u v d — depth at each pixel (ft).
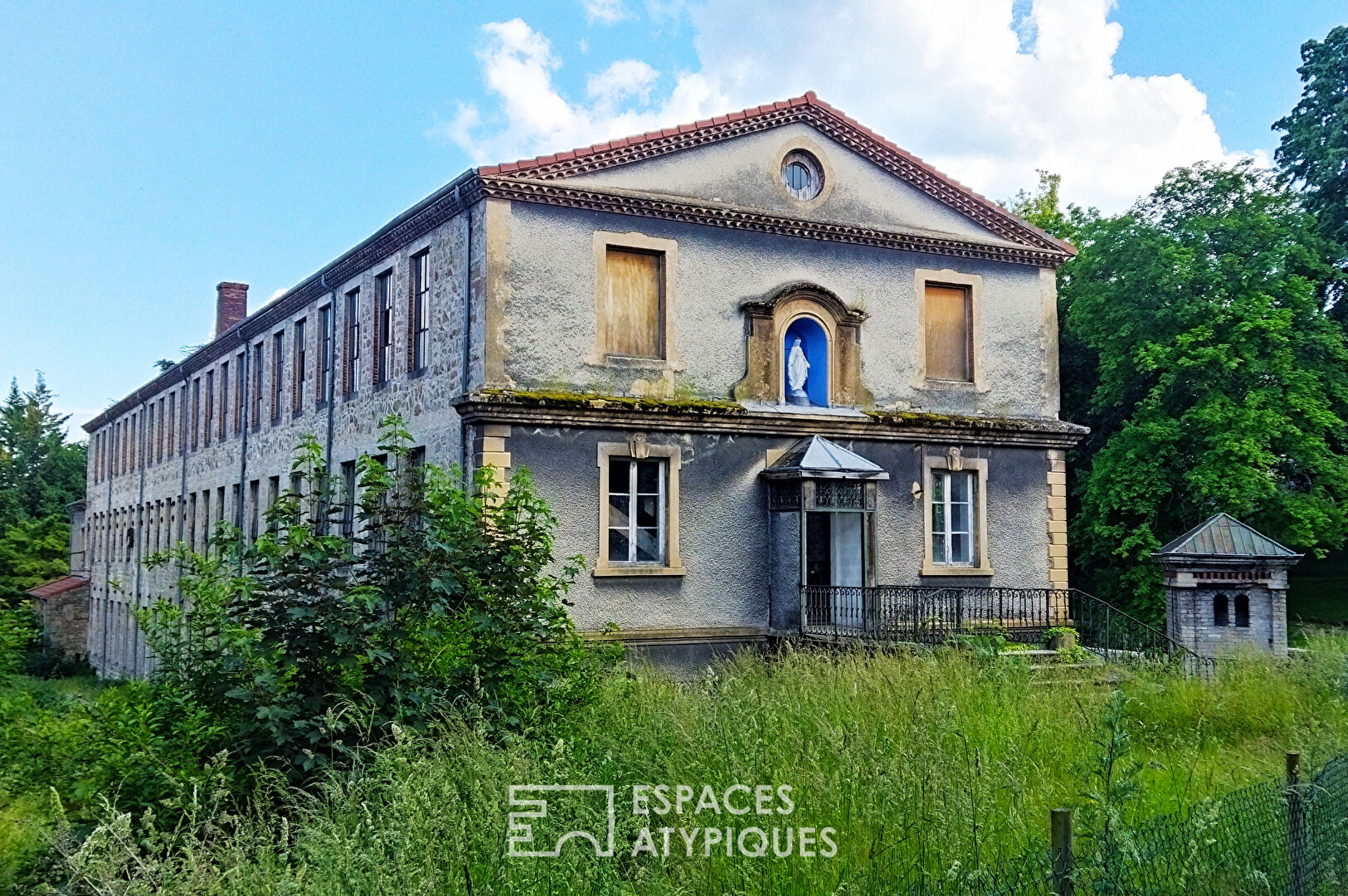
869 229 70.49
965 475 73.10
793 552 64.28
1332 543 94.58
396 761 24.89
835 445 65.98
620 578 61.62
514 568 34.78
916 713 33.63
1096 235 104.63
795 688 39.42
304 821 23.43
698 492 64.28
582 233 62.85
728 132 66.95
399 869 20.17
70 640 173.88
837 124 70.49
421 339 68.80
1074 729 35.86
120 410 157.38
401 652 31.07
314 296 85.35
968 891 20.72
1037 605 72.28
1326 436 99.86
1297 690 45.39
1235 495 88.79
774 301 66.85
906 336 71.77
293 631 29.76
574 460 61.11
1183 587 56.85
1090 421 114.11
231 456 106.11
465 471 60.23
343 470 77.92
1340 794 28.25
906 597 67.15
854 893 21.71
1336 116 106.63
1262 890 23.22
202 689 29.04
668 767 28.09
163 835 22.97
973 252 74.18
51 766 28.73
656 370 64.18
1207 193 102.53
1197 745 37.45
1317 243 98.94
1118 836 21.03
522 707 33.04
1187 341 92.99
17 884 24.97
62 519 207.41
